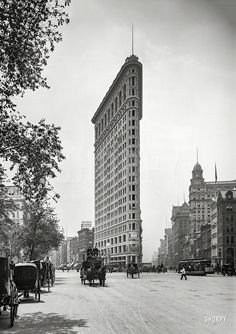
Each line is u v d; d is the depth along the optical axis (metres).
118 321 16.03
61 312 19.30
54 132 18.94
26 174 19.14
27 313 19.14
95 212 190.25
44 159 18.80
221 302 23.09
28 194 19.52
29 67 17.94
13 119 18.64
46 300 25.45
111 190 159.00
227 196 117.25
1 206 36.94
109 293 30.78
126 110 140.75
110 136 163.88
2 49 16.55
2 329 14.73
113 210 153.88
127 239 132.25
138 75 142.00
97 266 41.88
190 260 86.06
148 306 21.27
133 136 138.38
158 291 32.38
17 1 15.91
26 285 24.19
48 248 57.62
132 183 135.25
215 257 125.81
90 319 16.80
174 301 23.80
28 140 18.58
